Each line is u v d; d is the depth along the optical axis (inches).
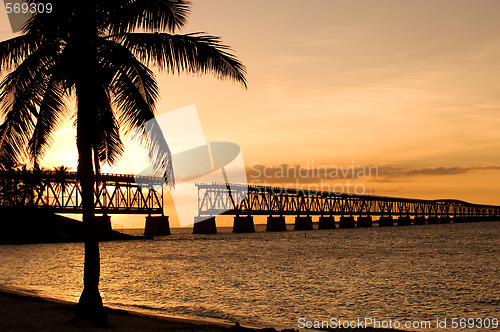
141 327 746.2
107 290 1759.4
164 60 693.3
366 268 2723.9
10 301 899.4
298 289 1850.4
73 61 682.8
